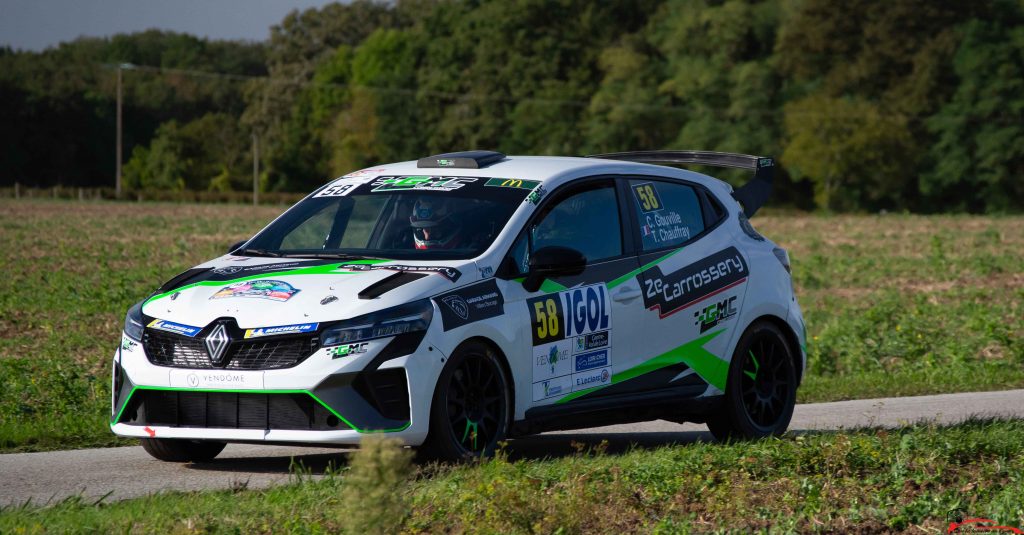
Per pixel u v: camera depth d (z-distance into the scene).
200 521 15.97
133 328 21.28
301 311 20.09
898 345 48.50
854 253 125.38
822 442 21.45
